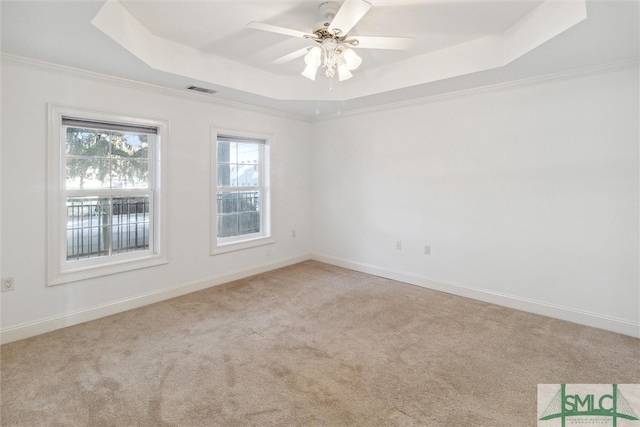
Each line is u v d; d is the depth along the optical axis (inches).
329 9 89.7
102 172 125.4
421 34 109.7
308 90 155.8
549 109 120.3
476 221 140.3
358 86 150.0
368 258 179.0
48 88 107.7
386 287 156.8
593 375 86.3
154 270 137.2
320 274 177.0
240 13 96.3
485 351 98.4
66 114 112.0
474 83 129.3
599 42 91.3
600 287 113.3
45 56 101.3
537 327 114.6
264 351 98.1
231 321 119.0
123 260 129.8
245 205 177.0
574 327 114.5
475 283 141.8
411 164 159.2
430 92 141.9
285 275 175.0
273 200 183.8
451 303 137.1
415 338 106.5
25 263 106.1
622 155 107.7
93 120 119.6
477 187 139.3
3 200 101.7
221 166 165.6
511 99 128.4
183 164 144.1
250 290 151.8
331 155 192.5
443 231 150.3
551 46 93.9
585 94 113.0
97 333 109.3
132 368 88.7
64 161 115.0
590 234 114.6
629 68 105.1
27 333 106.3
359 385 82.0
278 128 183.5
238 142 169.9
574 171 116.6
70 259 119.3
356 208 182.5
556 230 121.3
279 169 185.8
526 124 125.6
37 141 106.7
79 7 74.2
